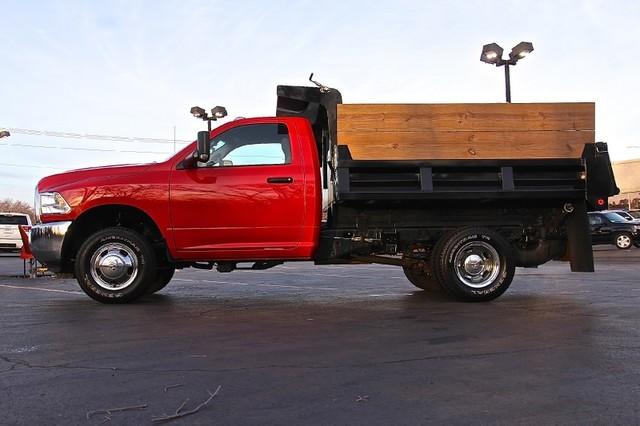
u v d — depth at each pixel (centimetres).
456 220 756
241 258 719
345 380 391
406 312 659
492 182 718
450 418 322
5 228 2209
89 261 711
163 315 641
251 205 707
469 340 507
